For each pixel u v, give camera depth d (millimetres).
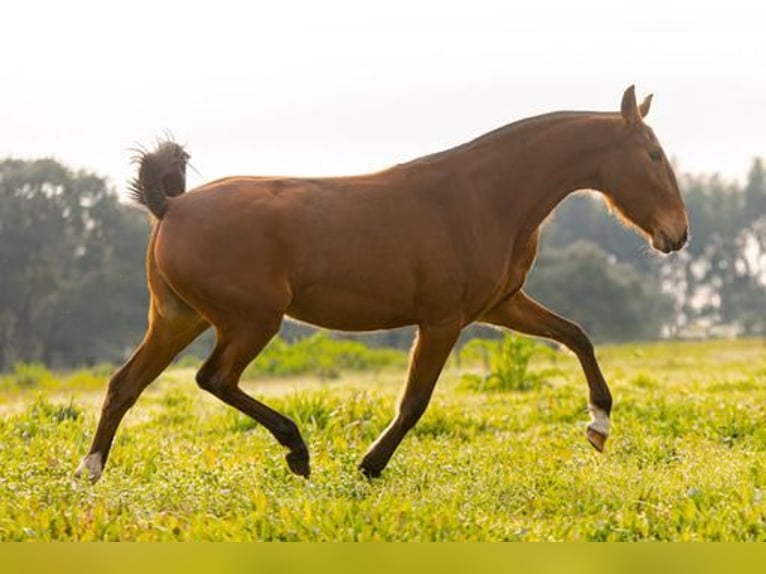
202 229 11031
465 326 11883
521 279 12312
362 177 11664
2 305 89438
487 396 21859
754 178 151375
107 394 11688
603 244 146250
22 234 90812
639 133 12336
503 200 11938
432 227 11461
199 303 11164
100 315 90938
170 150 11375
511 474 11562
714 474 11250
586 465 12250
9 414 17391
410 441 14758
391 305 11414
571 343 12914
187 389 29781
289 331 56625
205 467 12133
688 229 12469
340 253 11172
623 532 9172
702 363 39719
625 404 17984
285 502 10055
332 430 14984
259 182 11430
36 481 10953
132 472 12055
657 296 124250
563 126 12266
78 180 93312
